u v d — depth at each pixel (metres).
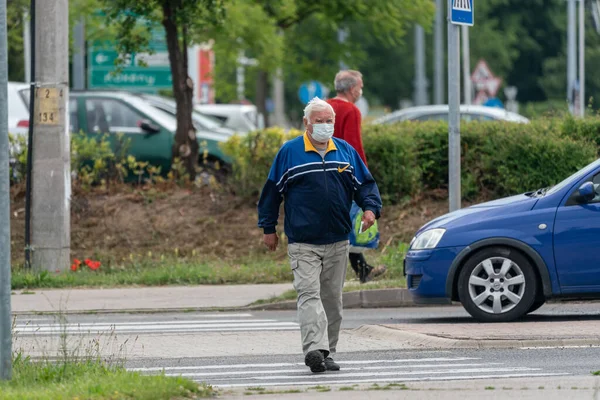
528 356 26.16
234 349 28.84
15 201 51.12
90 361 23.48
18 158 52.00
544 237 31.61
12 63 89.94
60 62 44.47
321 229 24.00
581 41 77.94
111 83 84.81
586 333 28.39
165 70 84.50
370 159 50.72
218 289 41.97
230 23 74.50
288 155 24.12
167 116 59.75
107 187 52.34
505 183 50.00
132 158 53.53
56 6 44.28
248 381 23.52
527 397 19.83
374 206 24.48
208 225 49.88
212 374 24.72
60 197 44.56
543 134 50.06
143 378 21.06
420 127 51.66
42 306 38.16
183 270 44.50
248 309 37.94
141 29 60.50
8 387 20.27
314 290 24.06
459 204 38.22
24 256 47.31
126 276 44.31
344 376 23.84
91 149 53.28
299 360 26.80
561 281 31.55
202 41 75.88
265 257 48.03
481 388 20.84
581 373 23.47
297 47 102.75
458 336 28.27
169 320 35.41
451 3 37.69
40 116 44.41
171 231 49.56
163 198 51.59
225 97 120.00
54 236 44.50
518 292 31.86
